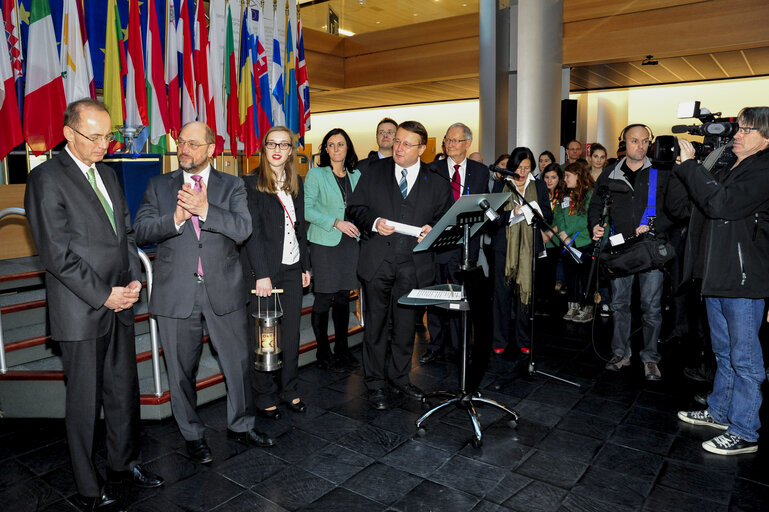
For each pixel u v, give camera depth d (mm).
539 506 2434
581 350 4645
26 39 4812
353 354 4512
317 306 4035
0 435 3148
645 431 3166
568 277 5574
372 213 3326
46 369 3324
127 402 2512
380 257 3318
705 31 7664
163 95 5324
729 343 3078
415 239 3336
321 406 3506
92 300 2182
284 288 3223
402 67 10953
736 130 2785
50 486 2615
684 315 4652
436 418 3338
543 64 7918
